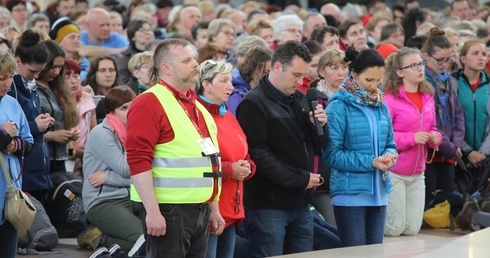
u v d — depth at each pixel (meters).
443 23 29.66
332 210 16.73
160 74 11.41
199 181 11.19
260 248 14.05
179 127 11.20
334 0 35.91
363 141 14.39
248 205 14.10
